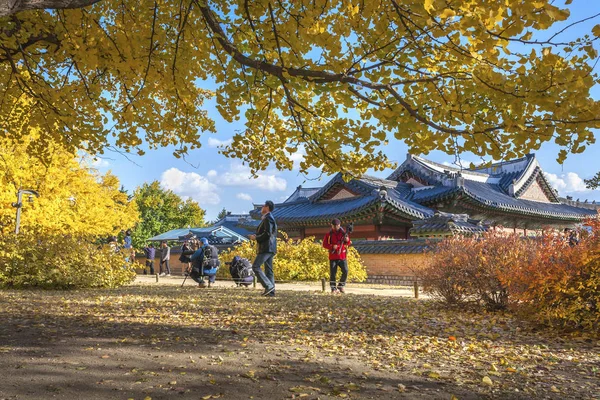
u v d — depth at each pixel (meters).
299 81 4.69
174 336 5.71
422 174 31.56
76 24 6.35
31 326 6.07
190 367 4.34
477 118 4.55
